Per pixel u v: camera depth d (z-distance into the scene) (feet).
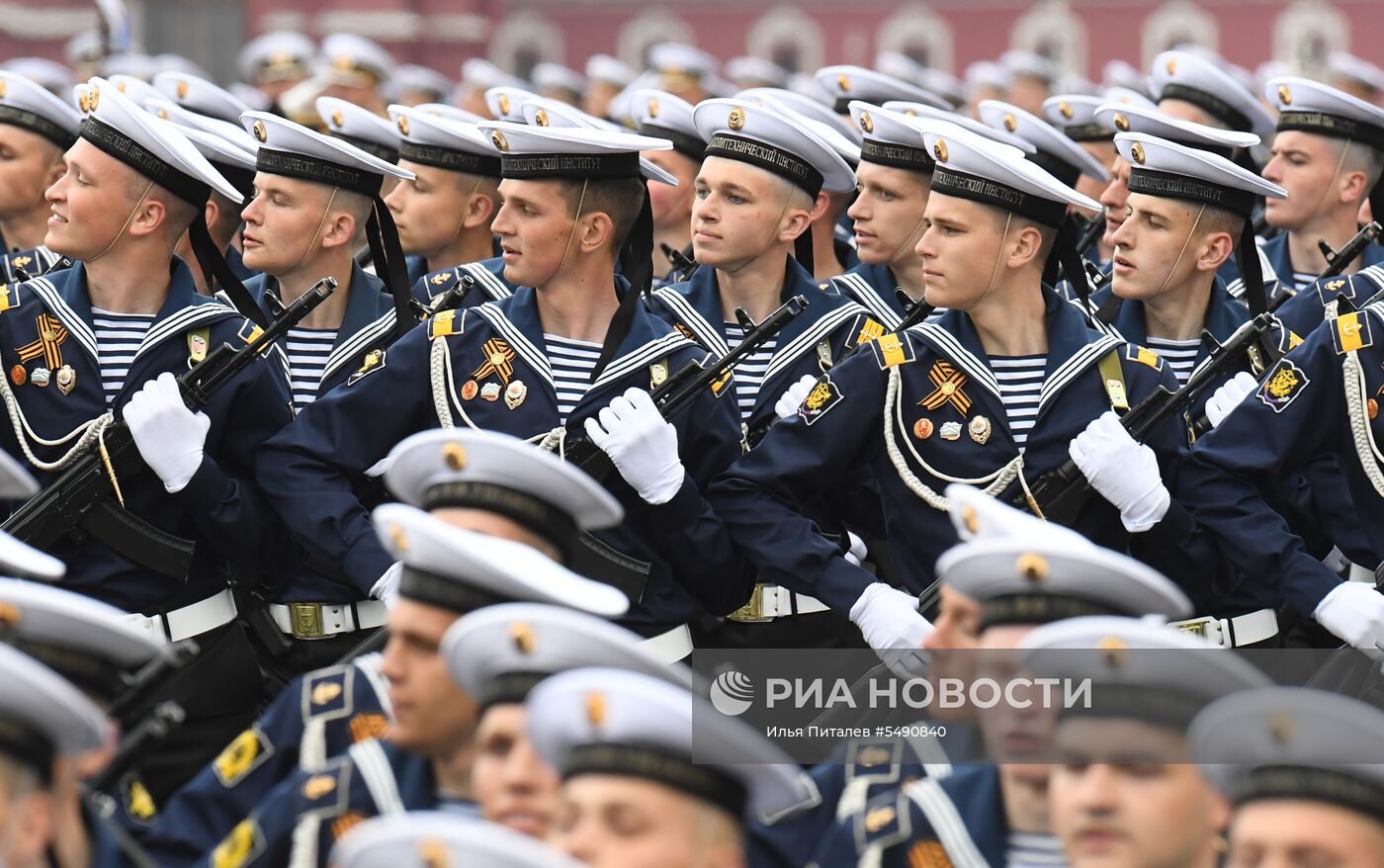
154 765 99.35
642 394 98.12
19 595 70.59
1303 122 134.62
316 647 108.06
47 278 102.42
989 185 97.25
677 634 100.58
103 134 100.58
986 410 98.22
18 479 82.53
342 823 72.54
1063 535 74.38
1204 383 97.09
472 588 69.72
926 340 98.84
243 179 120.98
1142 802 62.90
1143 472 95.55
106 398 100.63
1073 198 97.30
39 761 61.36
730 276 116.78
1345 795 57.82
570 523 75.87
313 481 99.71
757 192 113.80
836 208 135.03
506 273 101.86
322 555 99.19
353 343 115.03
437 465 75.36
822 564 97.71
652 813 59.47
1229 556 99.86
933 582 98.84
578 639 65.21
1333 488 105.60
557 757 61.67
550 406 100.78
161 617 100.94
